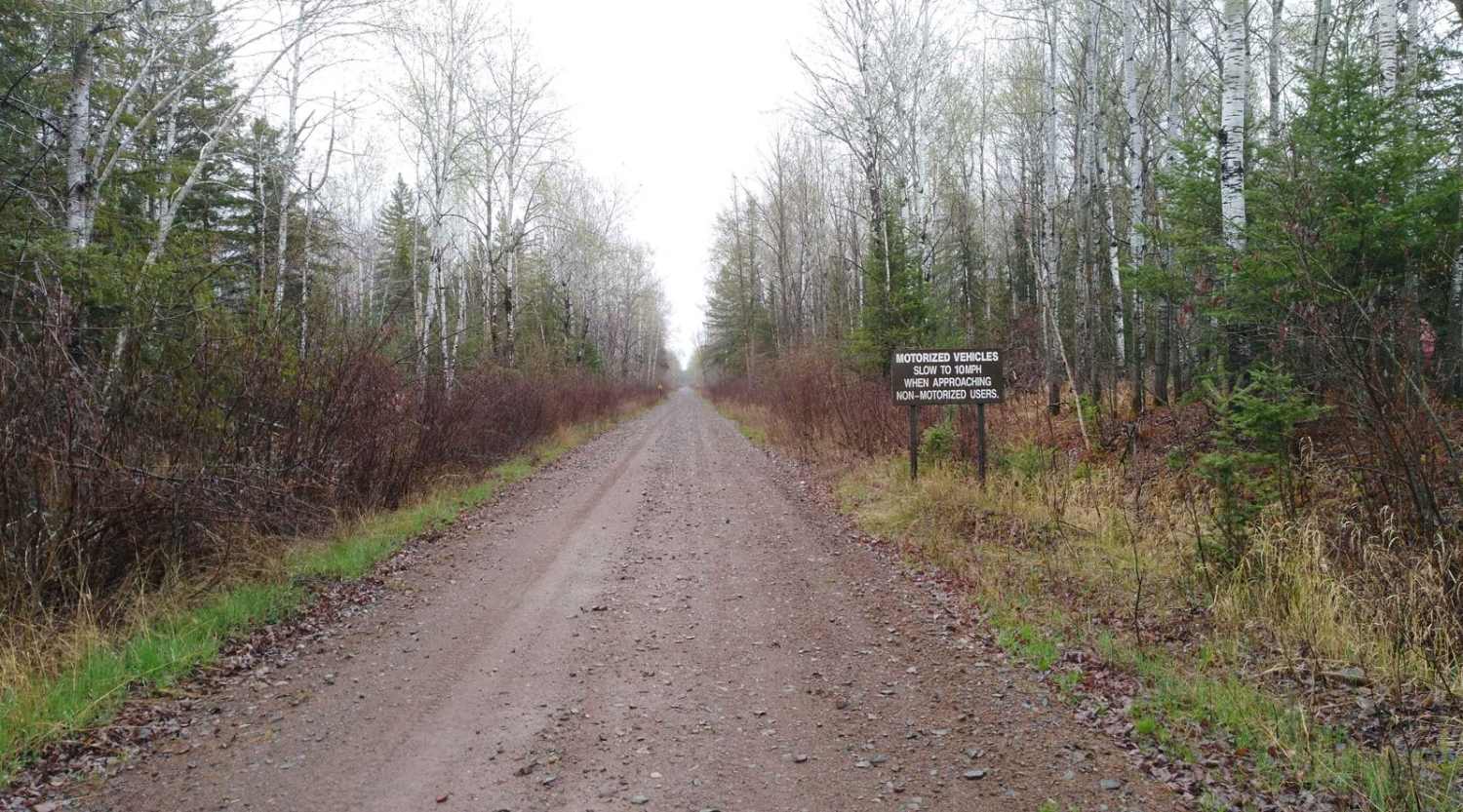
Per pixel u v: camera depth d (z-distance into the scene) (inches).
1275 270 317.7
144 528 263.9
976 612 259.6
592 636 248.8
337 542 351.9
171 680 203.0
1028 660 216.7
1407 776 142.7
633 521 441.1
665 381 4025.6
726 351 2370.8
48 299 254.7
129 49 402.0
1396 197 322.3
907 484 457.7
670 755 168.4
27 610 221.0
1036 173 884.6
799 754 168.4
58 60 375.9
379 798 151.1
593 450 842.2
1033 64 816.3
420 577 319.9
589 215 1385.3
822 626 255.0
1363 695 184.1
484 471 593.3
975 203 1263.5
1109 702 187.8
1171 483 370.3
